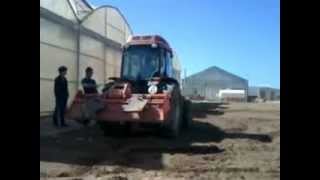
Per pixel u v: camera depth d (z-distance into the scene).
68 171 9.16
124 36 30.27
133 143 13.21
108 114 13.55
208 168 9.84
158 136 14.49
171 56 16.02
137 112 13.37
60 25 20.20
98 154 11.29
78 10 24.17
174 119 14.39
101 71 26.02
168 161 10.57
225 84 108.56
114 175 8.97
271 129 19.70
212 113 30.34
